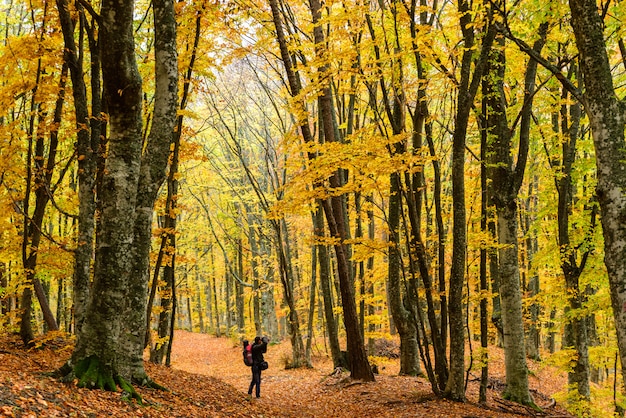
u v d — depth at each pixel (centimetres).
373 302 1694
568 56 1263
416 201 1245
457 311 1077
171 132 790
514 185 1205
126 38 653
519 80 1356
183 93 1167
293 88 1262
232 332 3241
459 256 1062
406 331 1558
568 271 1298
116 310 669
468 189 1834
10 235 1035
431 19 1161
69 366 641
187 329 4709
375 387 1320
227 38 1282
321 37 1151
